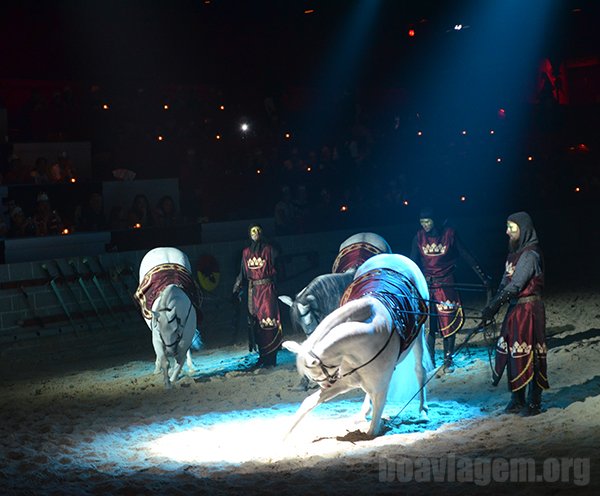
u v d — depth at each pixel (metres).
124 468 7.96
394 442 8.33
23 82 22.42
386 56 28.22
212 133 23.42
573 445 7.54
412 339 8.84
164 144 22.42
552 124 28.73
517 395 9.12
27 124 20.80
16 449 8.77
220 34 25.52
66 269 16.66
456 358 12.30
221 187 22.25
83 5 23.27
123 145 21.80
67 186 19.19
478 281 20.33
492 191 25.25
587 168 27.66
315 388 11.05
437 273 11.64
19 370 14.15
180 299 11.83
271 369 12.60
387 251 11.84
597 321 14.03
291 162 22.98
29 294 16.05
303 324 10.60
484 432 8.37
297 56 26.91
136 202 19.06
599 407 8.70
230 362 13.47
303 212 21.11
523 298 9.04
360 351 8.10
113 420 10.13
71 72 23.19
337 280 10.77
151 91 23.20
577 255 23.83
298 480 7.21
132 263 17.67
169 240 18.45
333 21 27.39
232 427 9.44
